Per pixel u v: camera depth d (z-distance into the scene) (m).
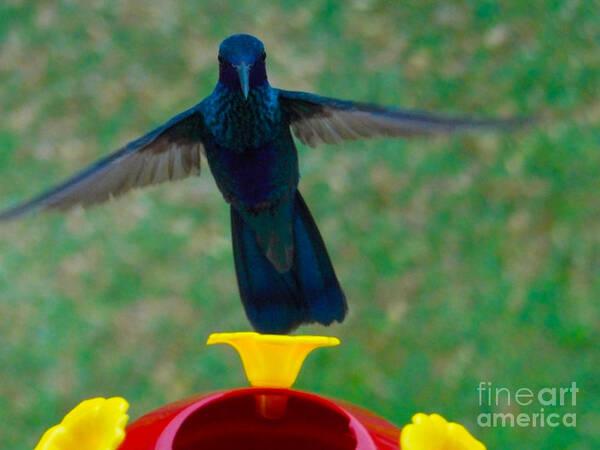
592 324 9.37
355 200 10.91
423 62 13.02
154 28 13.97
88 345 9.67
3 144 12.38
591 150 11.27
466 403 8.81
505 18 13.40
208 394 4.48
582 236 10.31
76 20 14.21
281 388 4.39
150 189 11.27
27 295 10.23
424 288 9.93
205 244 10.66
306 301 4.93
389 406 8.84
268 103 4.89
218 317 9.84
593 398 8.78
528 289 9.80
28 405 9.13
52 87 13.23
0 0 14.63
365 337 9.47
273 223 4.98
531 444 8.45
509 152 11.27
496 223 10.55
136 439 4.19
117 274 10.41
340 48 13.35
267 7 14.09
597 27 13.16
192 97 12.95
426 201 10.85
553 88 12.40
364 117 4.64
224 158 4.95
